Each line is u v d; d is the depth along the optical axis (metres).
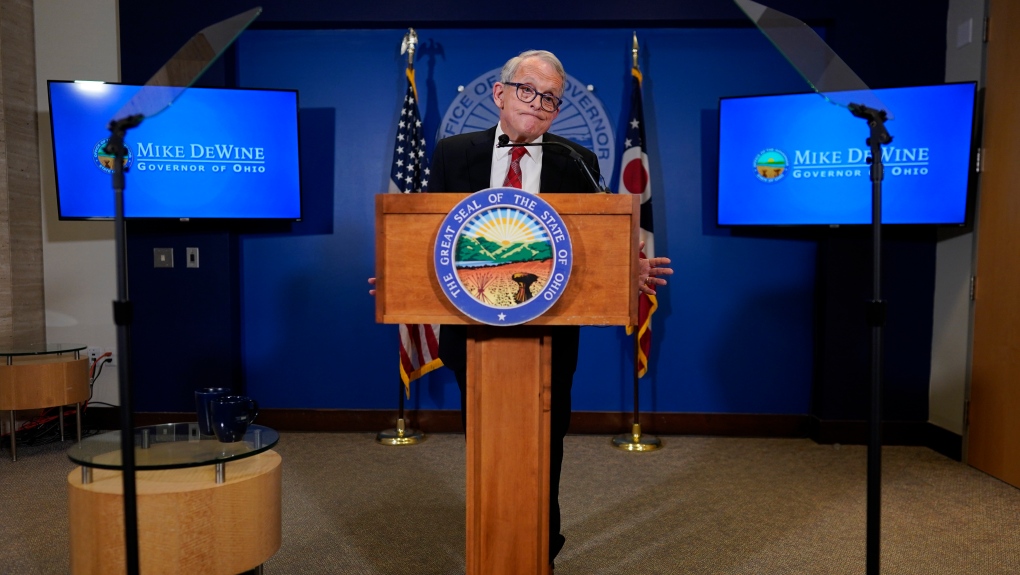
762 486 3.10
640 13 3.83
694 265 4.03
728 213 3.83
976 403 3.41
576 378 4.08
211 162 3.78
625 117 3.99
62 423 3.74
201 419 2.06
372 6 3.86
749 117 3.75
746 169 3.78
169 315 3.98
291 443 3.81
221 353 3.98
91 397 4.04
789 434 4.00
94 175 3.73
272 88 3.89
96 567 1.74
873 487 1.49
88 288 4.03
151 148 3.73
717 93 3.99
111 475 1.88
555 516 1.84
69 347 3.59
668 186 4.02
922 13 3.76
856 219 3.62
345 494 2.97
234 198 3.81
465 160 1.88
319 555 2.34
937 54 3.76
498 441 1.43
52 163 4.02
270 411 4.08
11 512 2.72
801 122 3.68
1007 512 2.79
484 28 3.99
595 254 1.39
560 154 1.86
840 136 3.62
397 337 4.09
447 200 1.36
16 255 3.85
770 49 3.96
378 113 4.04
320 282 4.08
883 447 3.82
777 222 3.75
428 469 3.34
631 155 3.78
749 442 3.89
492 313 1.35
